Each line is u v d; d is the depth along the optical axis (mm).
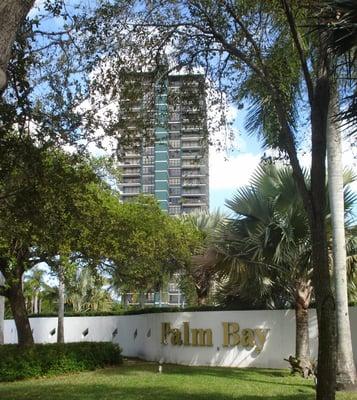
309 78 7992
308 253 15406
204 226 25281
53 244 13789
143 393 12789
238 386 13836
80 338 29484
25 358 16906
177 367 19281
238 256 16391
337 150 13641
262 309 19203
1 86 4844
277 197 15922
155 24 9859
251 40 9148
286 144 8242
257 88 10219
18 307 19250
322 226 7453
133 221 18109
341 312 13258
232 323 19609
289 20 8328
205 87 10375
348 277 15562
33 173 9742
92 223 14773
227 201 16734
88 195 12789
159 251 21188
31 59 9047
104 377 16422
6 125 9180
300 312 16109
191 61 10258
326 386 7027
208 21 9703
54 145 9773
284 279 16609
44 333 30625
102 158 17281
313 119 7789
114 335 28031
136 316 25641
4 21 4871
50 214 11086
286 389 13219
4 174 9570
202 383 14508
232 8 9570
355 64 8180
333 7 6770
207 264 17047
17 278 18250
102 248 16797
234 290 19109
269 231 15562
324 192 7586
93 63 9609
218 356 19844
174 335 21672
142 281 22547
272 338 18625
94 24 9438
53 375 17422
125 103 10000
